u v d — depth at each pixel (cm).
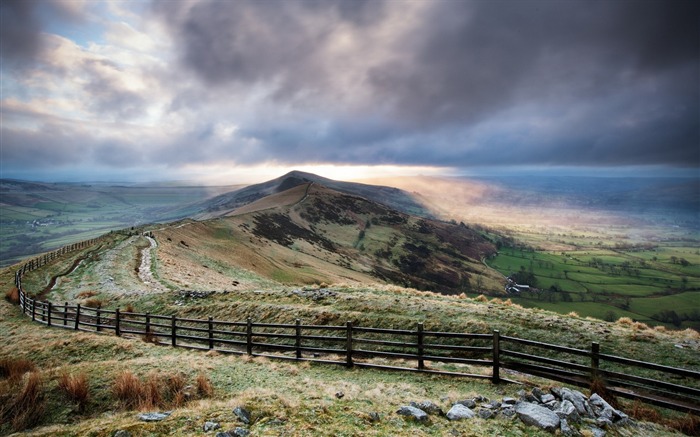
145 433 812
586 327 1775
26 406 966
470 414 939
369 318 2038
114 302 2942
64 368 1206
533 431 869
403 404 1022
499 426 891
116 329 2041
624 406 1080
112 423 869
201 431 818
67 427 865
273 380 1290
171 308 2625
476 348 1290
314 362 1528
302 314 2183
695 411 974
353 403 1025
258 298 2614
